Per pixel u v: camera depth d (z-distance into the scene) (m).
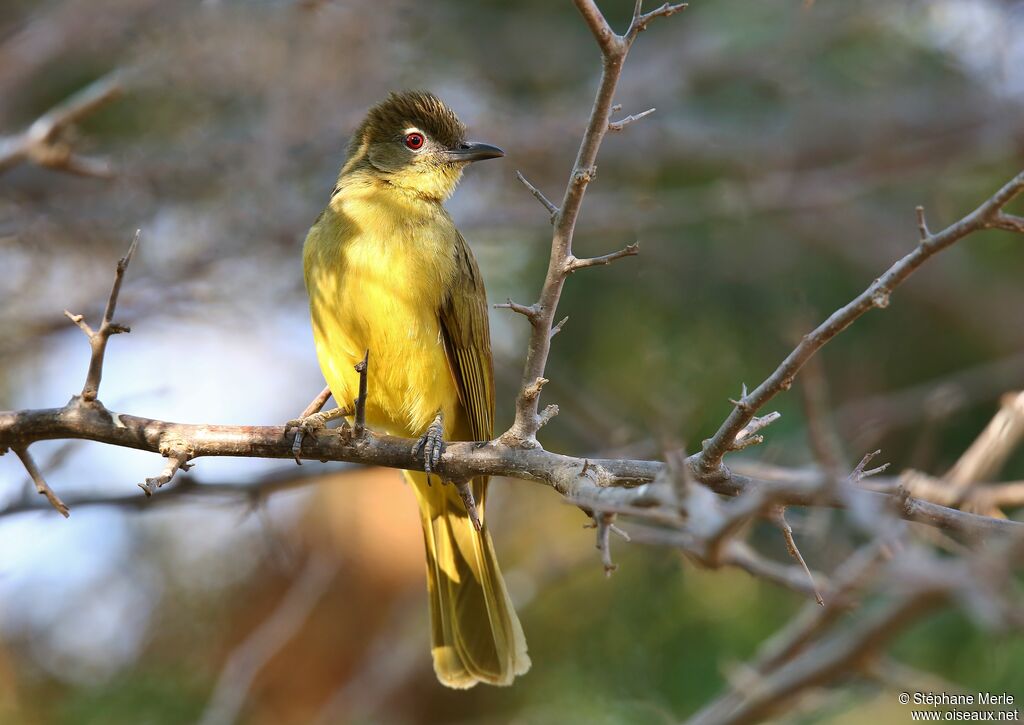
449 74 14.45
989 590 3.90
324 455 7.34
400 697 11.74
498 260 13.73
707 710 8.33
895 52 15.62
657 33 15.55
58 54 13.09
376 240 8.80
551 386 12.92
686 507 4.98
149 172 12.48
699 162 15.09
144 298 12.32
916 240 14.66
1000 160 14.93
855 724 9.60
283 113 12.75
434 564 9.07
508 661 8.79
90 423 7.12
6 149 10.21
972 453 7.77
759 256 13.38
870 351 13.31
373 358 8.77
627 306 13.02
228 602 11.95
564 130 13.98
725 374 12.52
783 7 15.19
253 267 12.82
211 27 12.46
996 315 14.07
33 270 12.48
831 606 5.98
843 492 4.62
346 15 12.75
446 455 7.18
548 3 15.43
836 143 15.51
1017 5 14.86
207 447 7.20
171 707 11.09
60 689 11.31
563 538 12.63
